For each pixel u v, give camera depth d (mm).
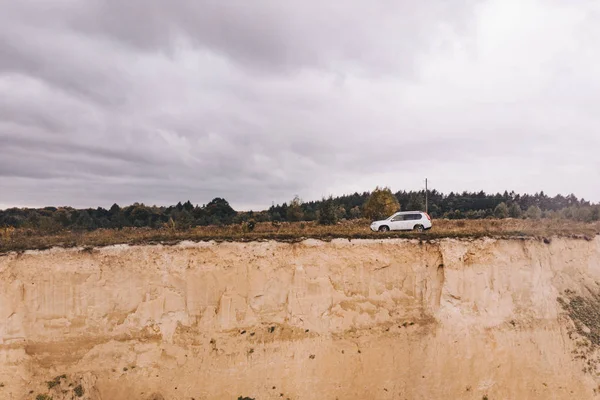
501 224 31797
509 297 22688
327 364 20047
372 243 22328
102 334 19078
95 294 19297
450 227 30641
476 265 22625
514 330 21734
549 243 24875
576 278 25141
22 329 18297
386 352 20484
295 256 21469
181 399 18812
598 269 26078
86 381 18375
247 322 20328
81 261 19422
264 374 19562
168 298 20016
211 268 20578
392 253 22250
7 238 21719
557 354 21594
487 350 21047
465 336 21156
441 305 21750
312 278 21344
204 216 62531
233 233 23250
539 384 20875
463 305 21906
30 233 24859
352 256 21953
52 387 17984
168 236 21438
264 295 20781
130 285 19766
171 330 19688
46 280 18844
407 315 21547
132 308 19641
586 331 22578
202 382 19078
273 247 21438
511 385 20719
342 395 19750
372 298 21688
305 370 19859
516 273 23125
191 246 20766
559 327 22328
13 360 17969
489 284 22562
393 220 27594
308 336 20500
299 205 53156
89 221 55000
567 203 118250
